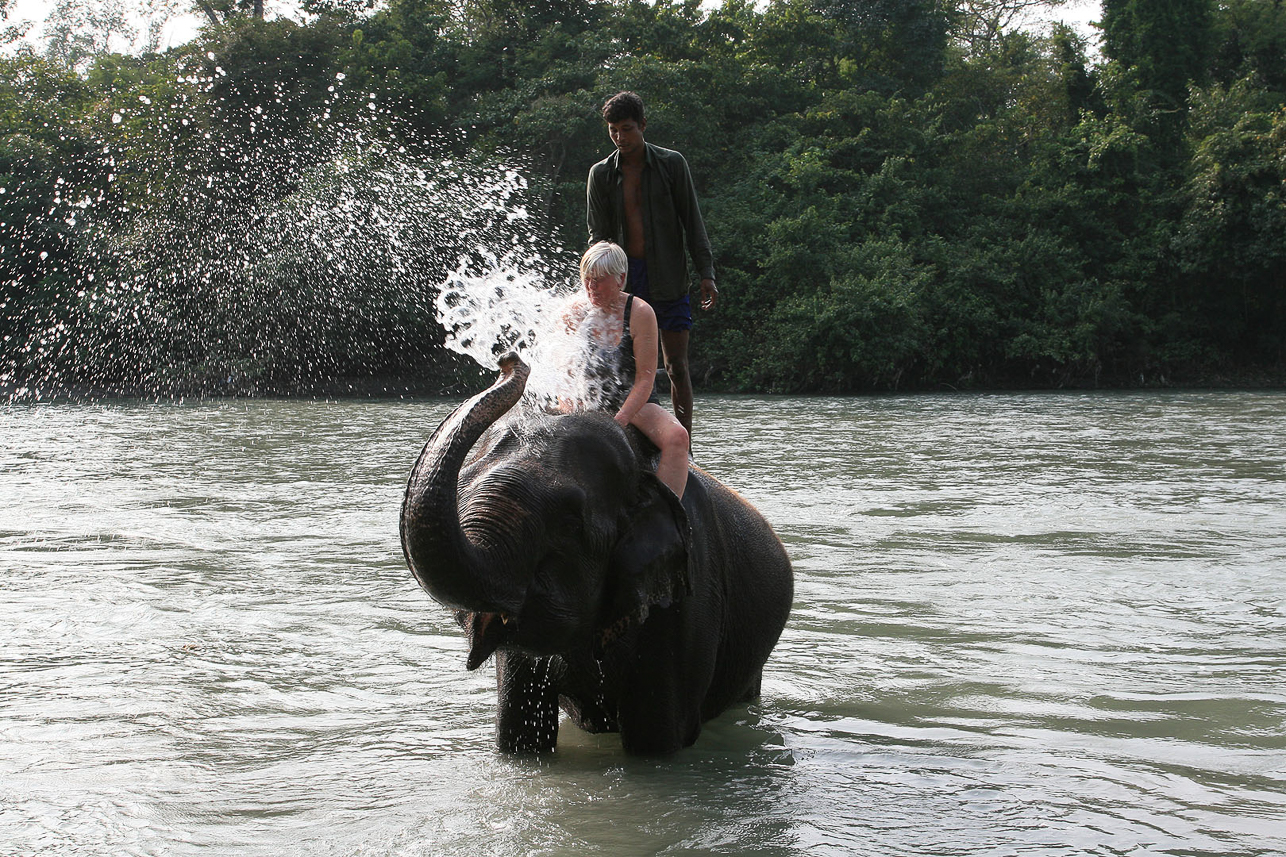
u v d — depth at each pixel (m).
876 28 52.25
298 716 4.82
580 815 3.71
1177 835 3.55
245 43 35.47
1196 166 43.16
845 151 44.69
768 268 40.06
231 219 33.62
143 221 33.22
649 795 3.90
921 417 25.02
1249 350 44.31
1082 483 12.69
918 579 7.58
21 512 10.56
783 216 40.25
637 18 45.66
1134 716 4.82
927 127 45.53
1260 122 43.84
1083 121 45.62
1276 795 3.91
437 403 29.69
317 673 5.45
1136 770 4.17
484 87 43.25
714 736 4.62
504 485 3.38
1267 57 56.09
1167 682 5.30
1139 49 51.00
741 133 45.66
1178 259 42.59
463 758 4.30
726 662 4.70
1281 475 13.46
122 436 19.50
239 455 16.25
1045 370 41.97
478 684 5.30
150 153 33.72
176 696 5.06
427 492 2.95
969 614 6.64
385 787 3.99
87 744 4.44
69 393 32.69
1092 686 5.25
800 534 9.35
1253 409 27.41
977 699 5.09
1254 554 8.38
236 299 33.00
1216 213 41.44
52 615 6.51
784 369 38.44
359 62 38.19
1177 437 19.27
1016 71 53.38
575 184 36.75
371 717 4.82
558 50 42.91
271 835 3.56
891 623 6.46
